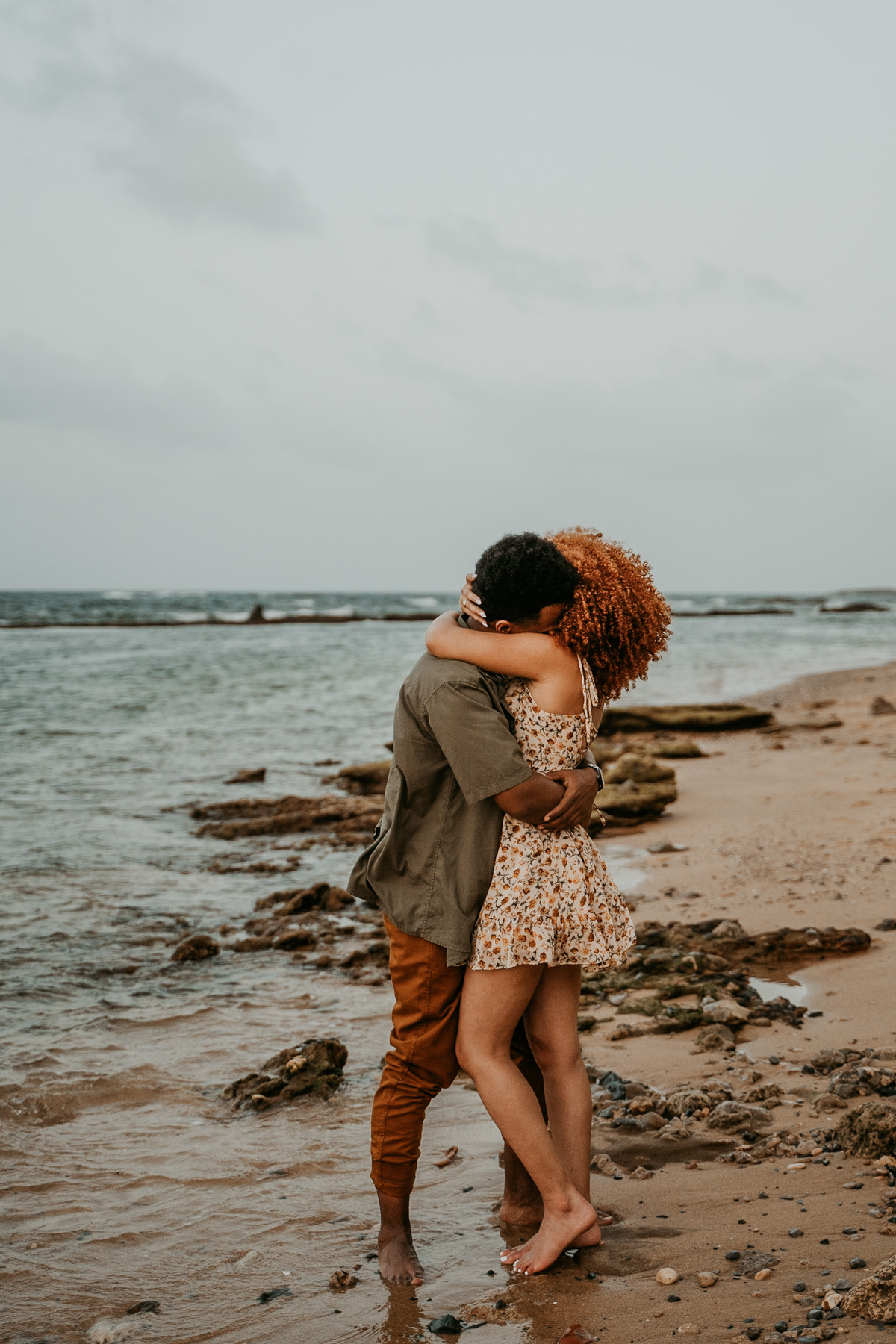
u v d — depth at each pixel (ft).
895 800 29.63
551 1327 7.20
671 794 30.22
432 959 8.36
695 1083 11.96
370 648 125.80
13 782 36.52
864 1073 11.45
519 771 8.01
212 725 53.62
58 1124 11.64
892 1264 7.13
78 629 192.95
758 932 18.12
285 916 20.81
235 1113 11.93
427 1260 8.46
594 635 8.39
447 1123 11.55
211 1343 7.32
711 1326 6.97
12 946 18.54
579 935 8.38
